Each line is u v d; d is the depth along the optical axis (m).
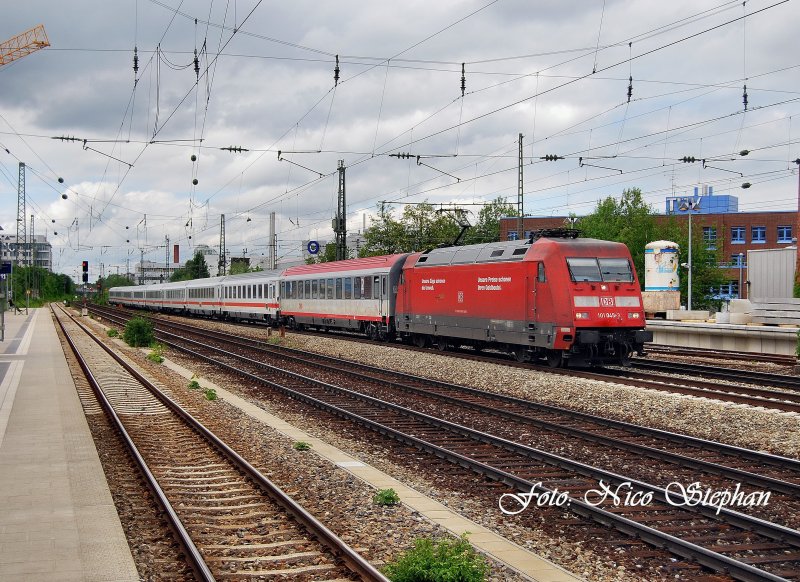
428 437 15.00
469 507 10.27
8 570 7.02
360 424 16.59
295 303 47.94
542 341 24.36
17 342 38.69
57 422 15.00
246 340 41.28
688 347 33.72
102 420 16.20
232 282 61.69
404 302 33.94
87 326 57.66
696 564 7.97
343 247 43.47
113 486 10.68
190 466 12.27
